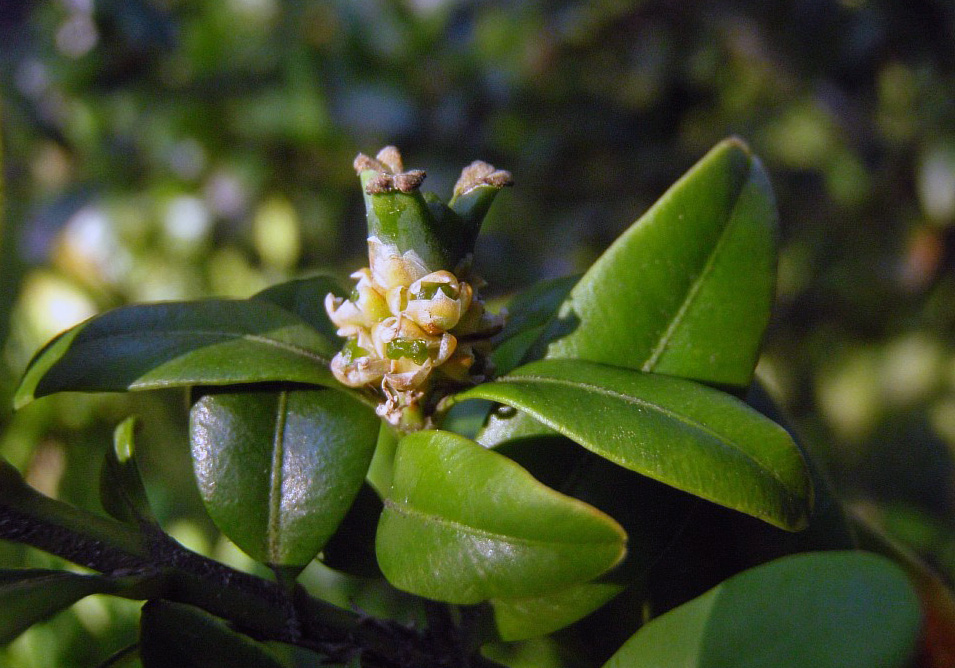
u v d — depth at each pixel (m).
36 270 0.23
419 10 0.27
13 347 0.20
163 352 0.07
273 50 0.25
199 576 0.06
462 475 0.05
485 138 0.28
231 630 0.07
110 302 0.25
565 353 0.07
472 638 0.07
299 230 0.26
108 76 0.25
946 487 0.26
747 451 0.06
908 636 0.05
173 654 0.07
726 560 0.08
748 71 0.28
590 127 0.29
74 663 0.12
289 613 0.06
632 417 0.06
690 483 0.06
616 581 0.06
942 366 0.26
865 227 0.27
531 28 0.28
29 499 0.06
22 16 0.31
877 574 0.05
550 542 0.05
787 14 0.27
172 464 0.21
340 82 0.26
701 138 0.30
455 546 0.05
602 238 0.29
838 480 0.26
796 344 0.28
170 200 0.25
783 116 0.28
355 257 0.27
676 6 0.29
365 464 0.07
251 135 0.25
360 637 0.07
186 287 0.25
